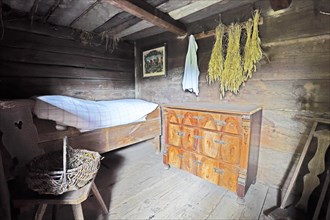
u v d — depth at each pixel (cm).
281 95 163
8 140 106
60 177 92
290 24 153
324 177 143
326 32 137
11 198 91
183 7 182
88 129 180
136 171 207
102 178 192
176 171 207
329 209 116
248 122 139
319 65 142
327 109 141
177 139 193
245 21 178
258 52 167
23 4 169
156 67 276
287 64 157
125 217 135
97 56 264
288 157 163
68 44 234
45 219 130
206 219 133
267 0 163
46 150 158
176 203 151
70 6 173
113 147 204
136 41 305
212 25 205
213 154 163
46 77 219
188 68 221
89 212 140
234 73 183
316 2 139
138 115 223
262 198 157
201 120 168
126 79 304
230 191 166
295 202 150
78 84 247
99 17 201
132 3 158
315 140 148
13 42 192
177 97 255
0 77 187
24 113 117
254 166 169
